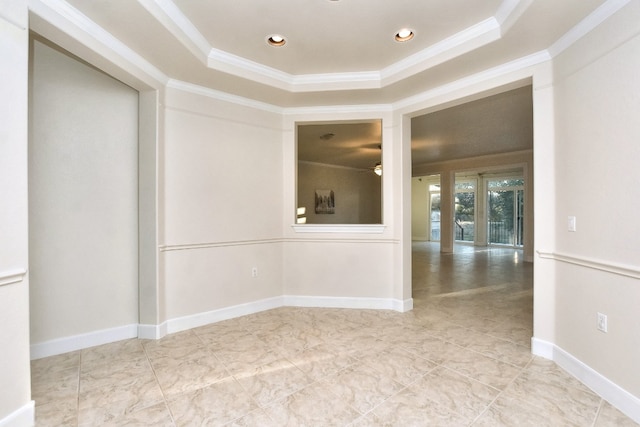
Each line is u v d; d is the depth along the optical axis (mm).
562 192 2334
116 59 2355
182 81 3090
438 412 1833
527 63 2570
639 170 1735
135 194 2951
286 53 2861
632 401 1758
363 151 7594
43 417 1799
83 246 2719
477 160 8211
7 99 1610
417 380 2184
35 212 2500
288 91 3332
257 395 2016
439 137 6070
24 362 1701
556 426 1709
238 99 3500
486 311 3686
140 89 2812
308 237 3881
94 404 1926
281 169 3885
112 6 1966
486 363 2422
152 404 1927
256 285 3676
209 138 3295
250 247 3627
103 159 2801
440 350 2658
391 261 3768
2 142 1591
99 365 2412
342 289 3850
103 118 2801
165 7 2152
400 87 3219
